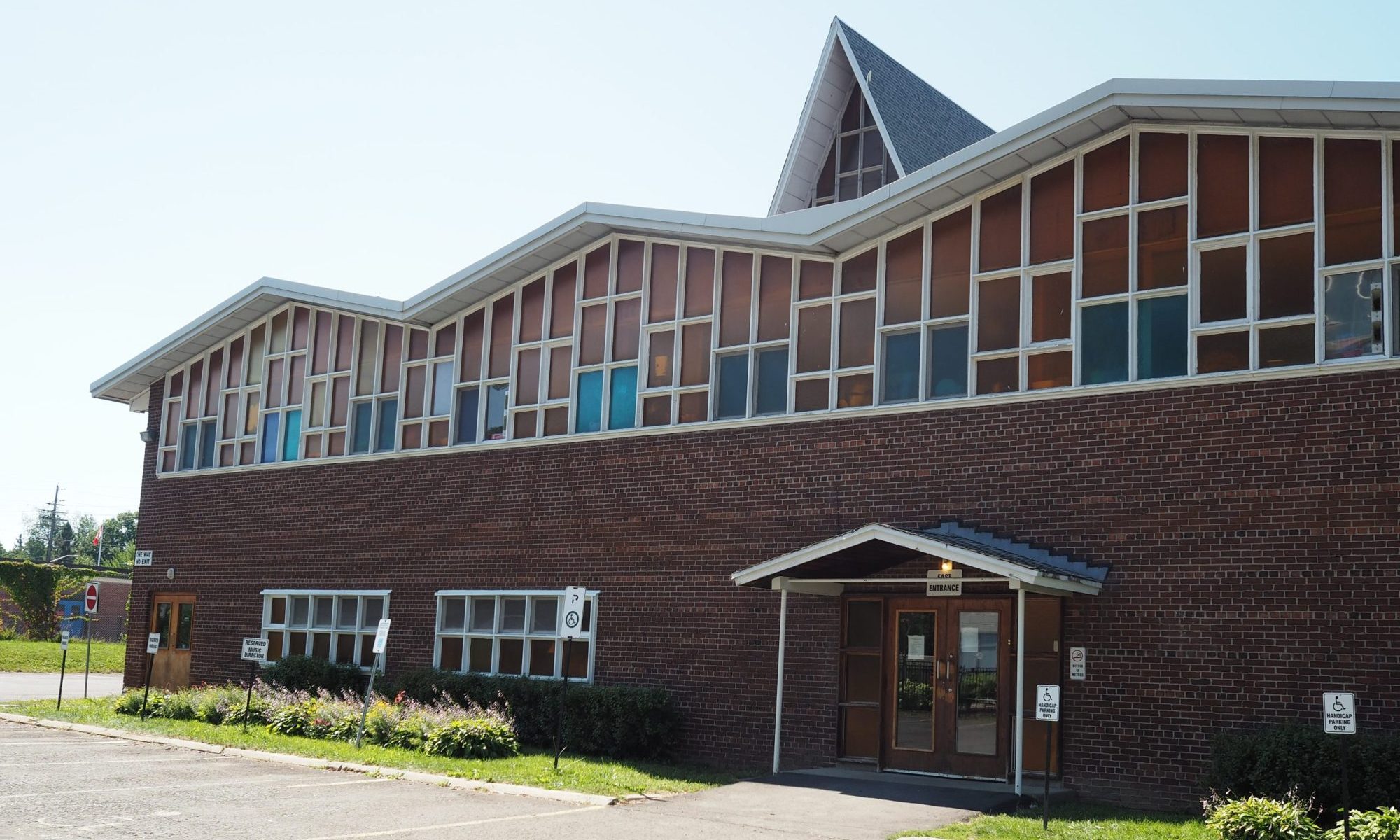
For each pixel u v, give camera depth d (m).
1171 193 16.25
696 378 20.38
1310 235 15.16
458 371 23.67
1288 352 15.10
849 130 25.08
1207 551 15.16
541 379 22.33
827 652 18.05
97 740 19.47
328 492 25.16
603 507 20.94
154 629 28.00
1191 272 15.86
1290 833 11.88
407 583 23.45
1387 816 11.72
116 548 156.62
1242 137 15.80
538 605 21.62
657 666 19.75
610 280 21.69
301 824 11.84
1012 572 14.52
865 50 25.11
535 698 20.31
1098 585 15.49
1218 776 13.88
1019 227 17.45
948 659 17.03
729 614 19.16
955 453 17.36
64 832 11.01
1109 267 16.62
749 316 19.98
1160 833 12.56
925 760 16.94
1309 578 14.45
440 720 18.81
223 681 26.08
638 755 19.16
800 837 12.06
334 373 25.66
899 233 18.62
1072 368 16.66
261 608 25.83
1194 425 15.50
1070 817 13.87
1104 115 16.30
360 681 23.25
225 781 14.79
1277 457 14.86
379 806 13.21
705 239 20.41
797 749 18.08
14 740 19.05
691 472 20.00
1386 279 14.57
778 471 19.05
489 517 22.47
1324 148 15.22
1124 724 15.40
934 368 18.00
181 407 28.69
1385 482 14.15
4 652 47.75
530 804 13.78
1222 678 14.83
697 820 12.98
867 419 18.27
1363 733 13.47
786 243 19.25
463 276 23.00
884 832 12.48
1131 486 15.83
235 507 26.86
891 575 17.55
